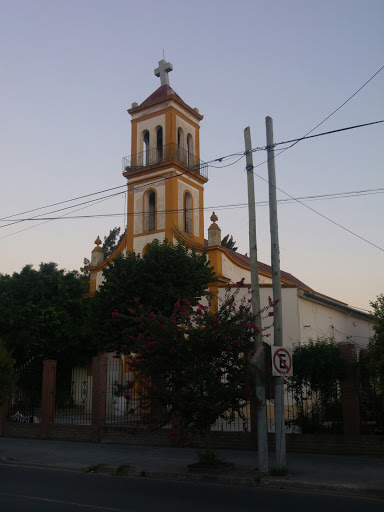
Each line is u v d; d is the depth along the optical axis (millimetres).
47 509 8938
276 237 13352
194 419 12820
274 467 12969
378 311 14977
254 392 12758
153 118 35281
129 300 22797
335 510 8992
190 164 35438
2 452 17078
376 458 14023
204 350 12922
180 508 9070
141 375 13375
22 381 22656
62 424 20125
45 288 29234
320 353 15250
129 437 18375
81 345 29969
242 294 29281
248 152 14078
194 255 24594
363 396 15438
